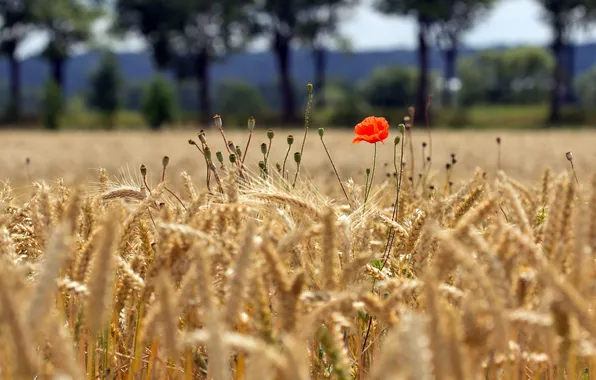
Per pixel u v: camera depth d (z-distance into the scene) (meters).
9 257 2.64
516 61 113.06
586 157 18.58
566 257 2.49
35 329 1.74
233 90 117.62
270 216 3.14
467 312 2.09
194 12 93.06
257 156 18.05
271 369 1.86
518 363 2.40
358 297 2.38
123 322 2.99
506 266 2.39
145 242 3.10
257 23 93.19
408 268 3.31
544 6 89.44
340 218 3.05
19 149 29.06
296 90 112.69
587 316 2.07
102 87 111.25
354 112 87.75
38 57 102.44
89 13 99.50
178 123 82.25
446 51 94.25
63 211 3.06
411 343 1.57
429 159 6.17
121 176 3.84
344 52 97.12
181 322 3.00
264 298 2.30
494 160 18.70
